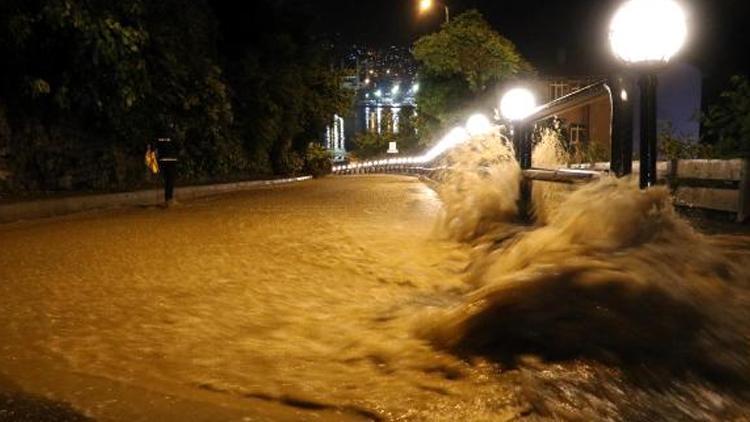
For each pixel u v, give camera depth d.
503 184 8.44
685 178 9.50
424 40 31.86
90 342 4.28
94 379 3.57
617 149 5.54
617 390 3.26
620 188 5.34
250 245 8.45
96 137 18.69
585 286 4.19
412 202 15.27
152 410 3.16
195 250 8.10
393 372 3.64
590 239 5.03
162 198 18.45
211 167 27.47
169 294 5.68
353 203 15.69
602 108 29.36
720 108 12.12
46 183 16.61
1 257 7.72
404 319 4.70
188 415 3.11
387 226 10.20
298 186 27.44
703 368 3.50
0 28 14.28
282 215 12.62
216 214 13.24
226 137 28.81
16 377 3.61
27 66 15.65
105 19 15.30
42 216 13.24
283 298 5.53
